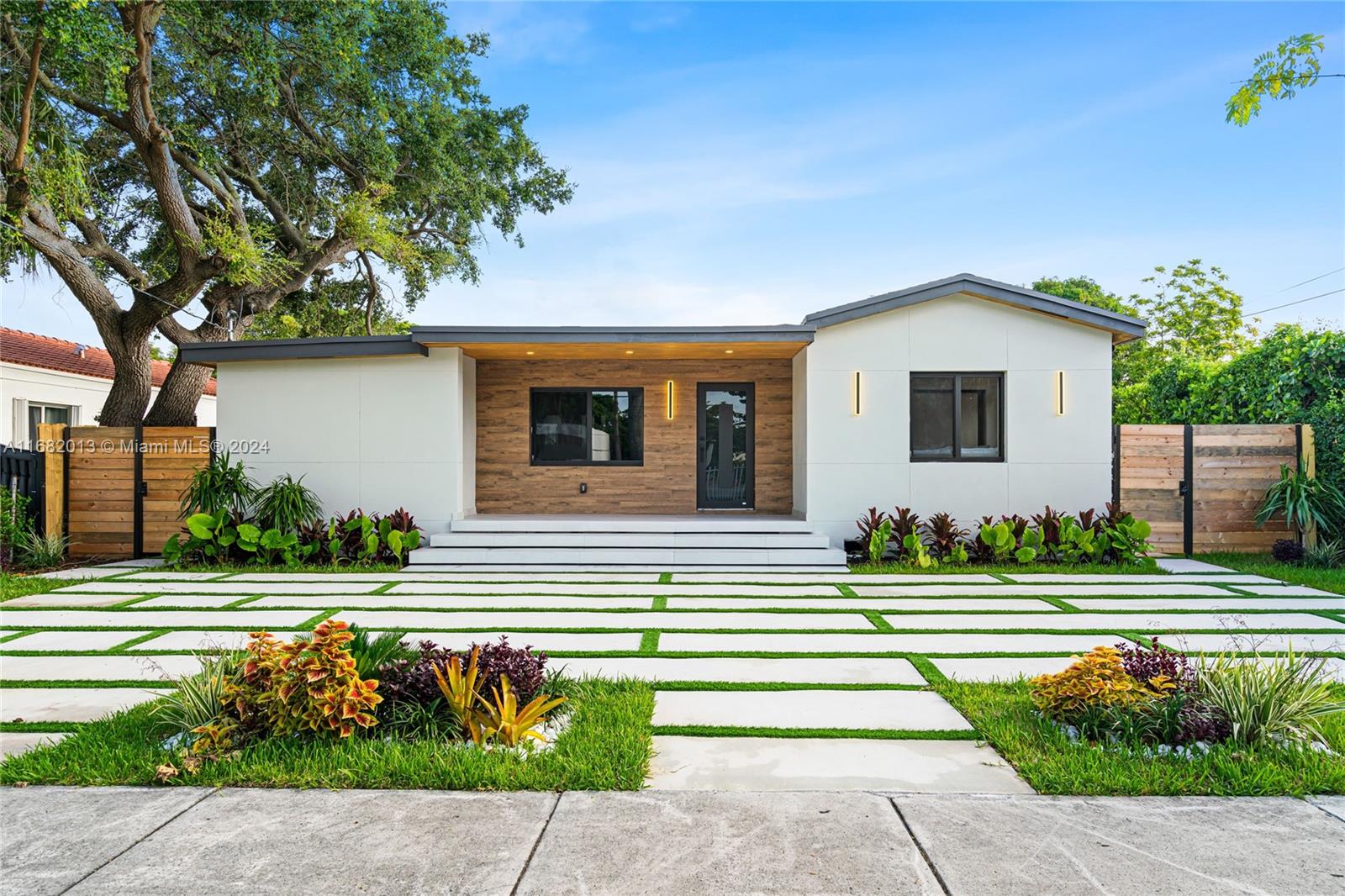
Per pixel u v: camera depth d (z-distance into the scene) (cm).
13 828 292
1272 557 1073
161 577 942
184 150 1484
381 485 1102
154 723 396
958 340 1080
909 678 514
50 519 1104
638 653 579
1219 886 253
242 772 336
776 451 1266
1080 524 1061
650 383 1272
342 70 1388
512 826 294
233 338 1627
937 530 1039
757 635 643
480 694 397
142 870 262
